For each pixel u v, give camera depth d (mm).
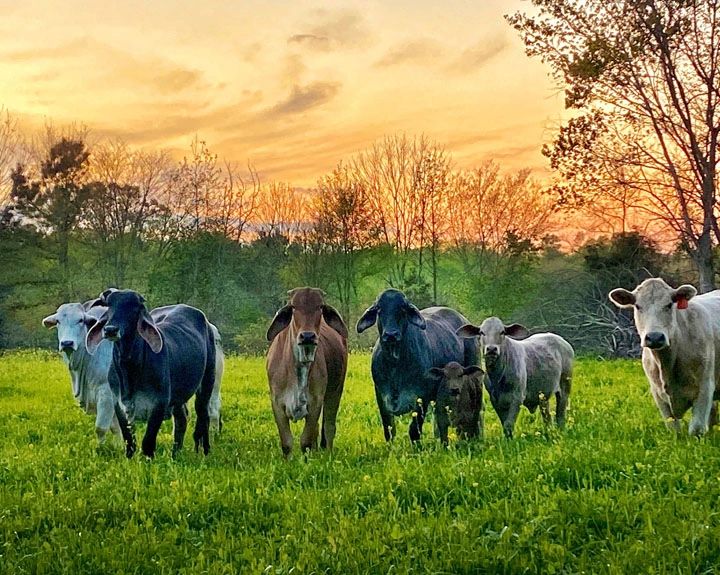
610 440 10133
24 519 7934
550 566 6066
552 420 13859
